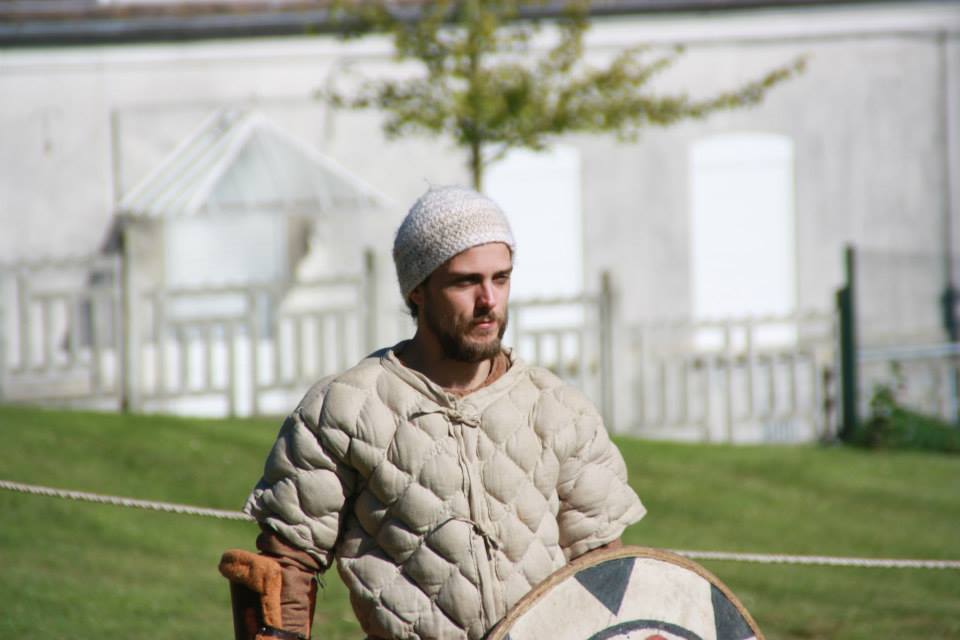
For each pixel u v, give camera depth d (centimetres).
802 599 3039
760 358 5178
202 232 6262
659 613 1269
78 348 4931
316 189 6062
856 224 6619
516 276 6519
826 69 6562
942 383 5441
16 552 3030
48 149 6262
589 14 6181
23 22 6138
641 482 4081
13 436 3984
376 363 1266
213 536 3366
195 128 6341
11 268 4819
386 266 5028
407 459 1221
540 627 1215
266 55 6362
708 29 6444
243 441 4231
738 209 6581
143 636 2483
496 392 1266
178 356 5144
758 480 4244
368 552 1241
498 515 1238
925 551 3500
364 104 4709
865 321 5759
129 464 3866
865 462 4609
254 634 1237
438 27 4603
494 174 6506
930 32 6606
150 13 6216
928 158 6656
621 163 6512
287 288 4944
